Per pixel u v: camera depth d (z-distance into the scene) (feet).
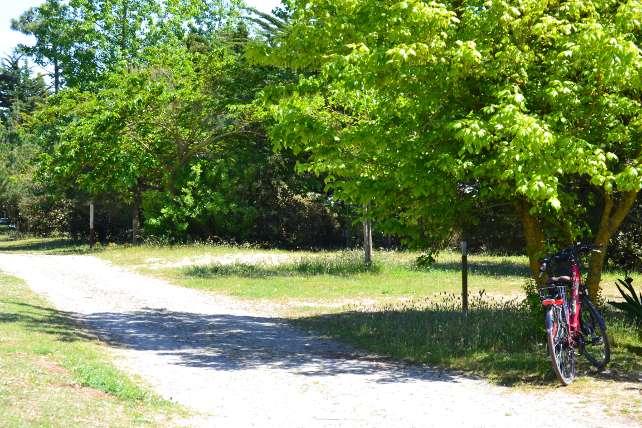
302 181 135.23
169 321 47.14
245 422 22.72
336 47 38.14
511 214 40.27
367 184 36.81
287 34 40.70
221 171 133.39
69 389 23.70
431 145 34.35
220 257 101.96
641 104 32.19
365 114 45.01
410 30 32.22
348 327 43.65
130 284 71.67
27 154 192.54
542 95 31.71
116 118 116.88
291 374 30.81
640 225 78.28
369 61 32.24
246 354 35.73
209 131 126.31
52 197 153.69
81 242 157.48
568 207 36.99
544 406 24.90
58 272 82.89
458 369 31.71
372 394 27.02
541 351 33.63
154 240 134.72
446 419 23.30
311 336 41.75
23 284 65.62
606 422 22.79
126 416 21.54
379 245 140.77
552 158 29.35
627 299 40.73
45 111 124.36
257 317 50.08
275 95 40.68
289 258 98.99
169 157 130.41
